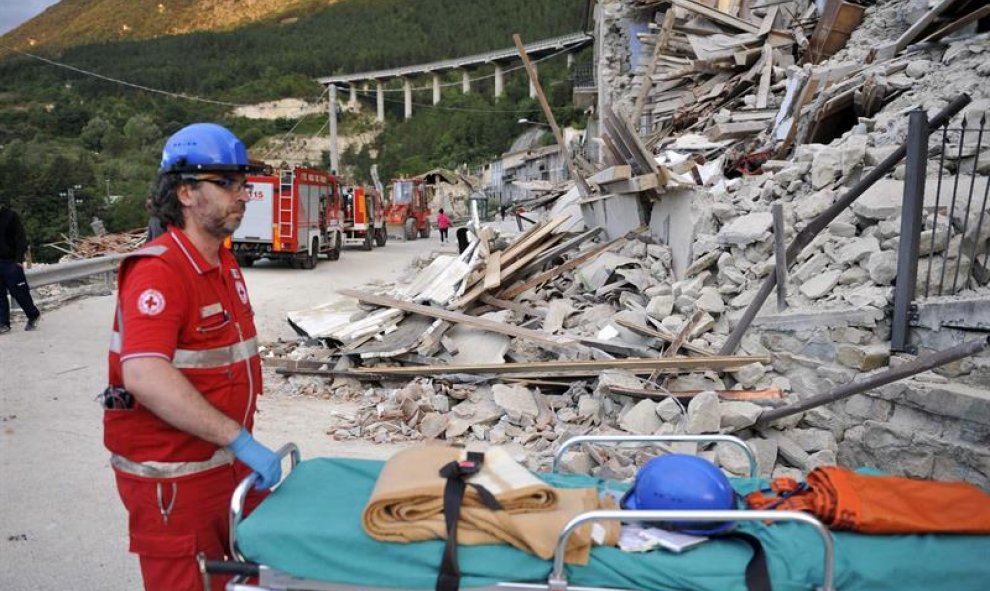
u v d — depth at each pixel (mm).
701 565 2350
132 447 2564
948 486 2795
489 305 8875
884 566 2365
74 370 8250
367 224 26656
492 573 2318
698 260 7816
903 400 5105
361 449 6117
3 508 4812
